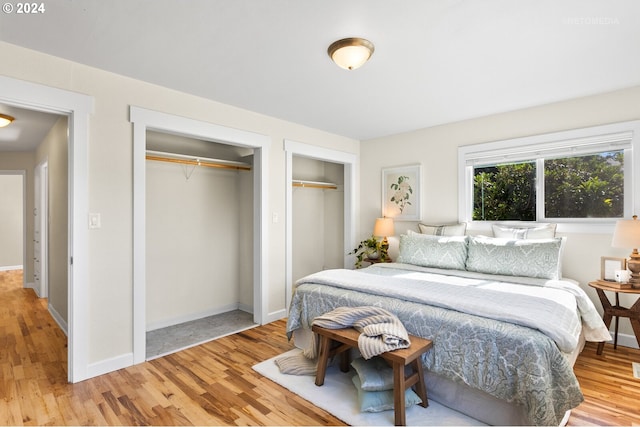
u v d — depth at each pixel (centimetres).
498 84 286
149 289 361
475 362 190
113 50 225
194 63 245
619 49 224
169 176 380
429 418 199
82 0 171
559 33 204
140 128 274
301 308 286
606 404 212
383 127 428
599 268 313
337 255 543
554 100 328
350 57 215
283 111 361
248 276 434
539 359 169
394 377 191
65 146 337
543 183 352
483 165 392
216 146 429
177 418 199
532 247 302
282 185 393
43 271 488
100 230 254
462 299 222
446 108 351
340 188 539
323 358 234
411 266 358
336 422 197
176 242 384
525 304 214
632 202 298
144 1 172
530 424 168
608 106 307
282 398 222
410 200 446
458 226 386
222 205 430
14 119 365
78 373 242
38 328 360
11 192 722
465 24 194
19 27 196
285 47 221
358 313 229
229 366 268
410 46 220
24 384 238
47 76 229
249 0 171
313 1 172
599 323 262
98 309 253
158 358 284
